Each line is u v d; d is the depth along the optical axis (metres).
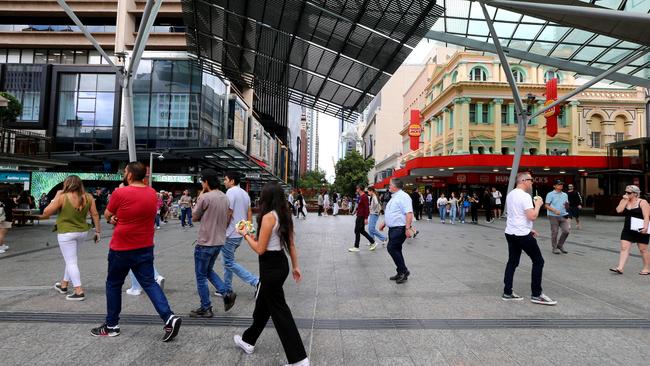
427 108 44.59
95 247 10.49
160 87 34.47
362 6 12.37
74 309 4.91
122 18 39.62
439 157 29.14
